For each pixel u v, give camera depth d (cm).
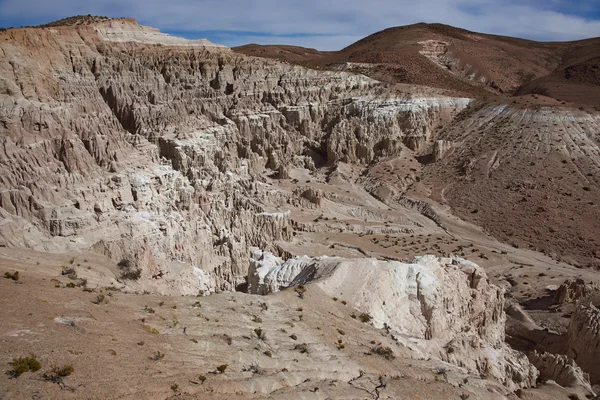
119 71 9188
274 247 7706
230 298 3775
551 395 4262
